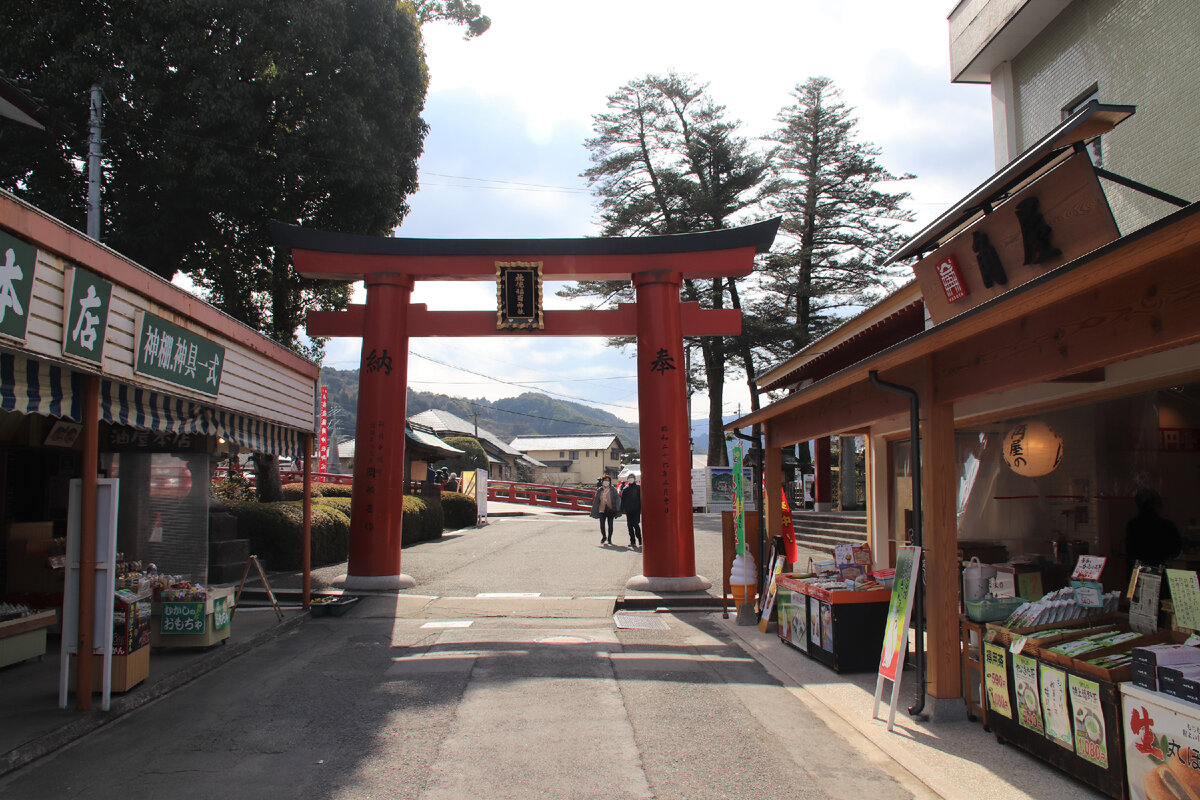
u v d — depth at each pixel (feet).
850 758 16.62
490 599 37.96
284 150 44.80
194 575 30.76
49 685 21.48
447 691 21.97
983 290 24.58
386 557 40.27
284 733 18.24
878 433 40.24
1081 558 18.45
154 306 21.24
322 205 48.32
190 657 24.82
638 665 25.20
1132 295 12.56
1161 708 12.49
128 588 21.71
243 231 46.70
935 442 18.90
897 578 19.67
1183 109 24.00
